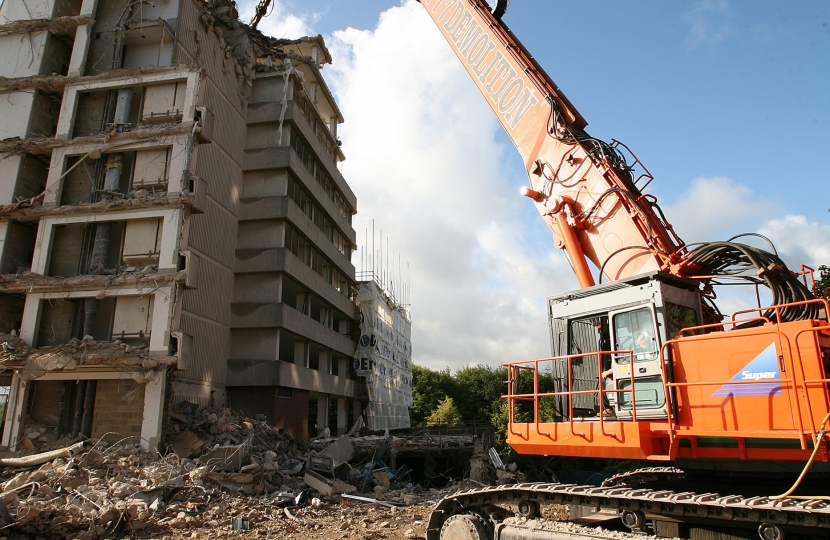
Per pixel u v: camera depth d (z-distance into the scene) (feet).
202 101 83.41
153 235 77.15
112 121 84.48
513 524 27.84
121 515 42.86
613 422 26.02
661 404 25.75
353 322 171.22
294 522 48.14
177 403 85.76
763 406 22.47
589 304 29.84
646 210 32.09
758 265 26.04
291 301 138.31
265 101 129.49
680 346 25.43
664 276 27.27
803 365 21.72
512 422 30.55
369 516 53.01
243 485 59.06
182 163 78.54
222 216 112.27
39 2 91.76
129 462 59.36
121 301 74.84
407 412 260.01
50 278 75.10
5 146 81.61
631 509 25.62
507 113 40.78
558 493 27.20
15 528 38.40
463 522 29.37
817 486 24.82
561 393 28.71
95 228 79.00
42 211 77.97
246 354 111.34
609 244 33.17
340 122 178.70
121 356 69.67
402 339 255.70
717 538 23.56
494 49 42.22
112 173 80.18
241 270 115.75
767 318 24.56
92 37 90.27
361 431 151.23
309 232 134.10
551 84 39.09
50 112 87.86
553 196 36.19
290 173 125.39
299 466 73.15
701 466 25.98
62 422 71.82
